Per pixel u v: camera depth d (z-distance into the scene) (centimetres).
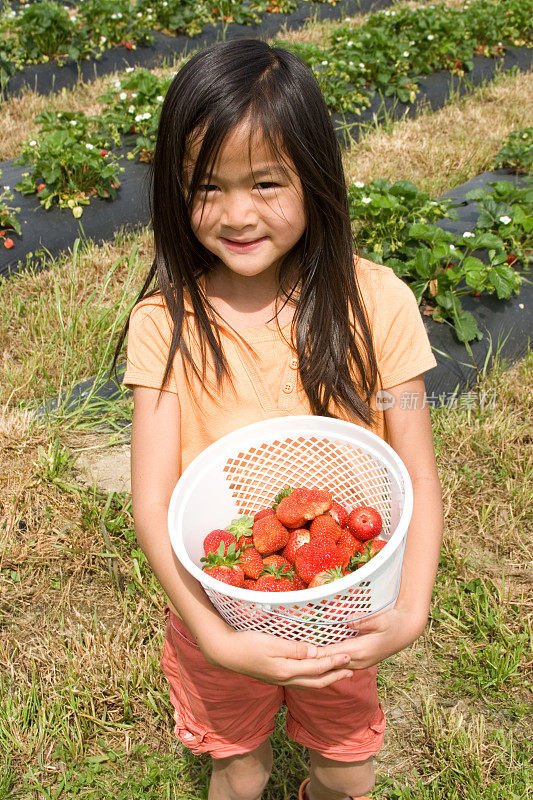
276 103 147
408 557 167
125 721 272
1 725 267
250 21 1082
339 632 153
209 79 147
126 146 683
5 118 782
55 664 290
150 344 174
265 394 176
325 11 1158
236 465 177
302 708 192
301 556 162
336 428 171
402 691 281
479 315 468
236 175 150
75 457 393
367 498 179
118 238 584
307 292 171
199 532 175
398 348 174
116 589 323
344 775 209
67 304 504
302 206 159
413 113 848
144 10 1022
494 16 1027
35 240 570
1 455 385
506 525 352
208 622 159
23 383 438
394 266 484
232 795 213
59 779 256
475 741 258
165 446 172
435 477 176
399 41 872
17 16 980
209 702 190
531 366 457
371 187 545
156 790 251
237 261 161
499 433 398
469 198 561
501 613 303
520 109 847
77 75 913
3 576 328
